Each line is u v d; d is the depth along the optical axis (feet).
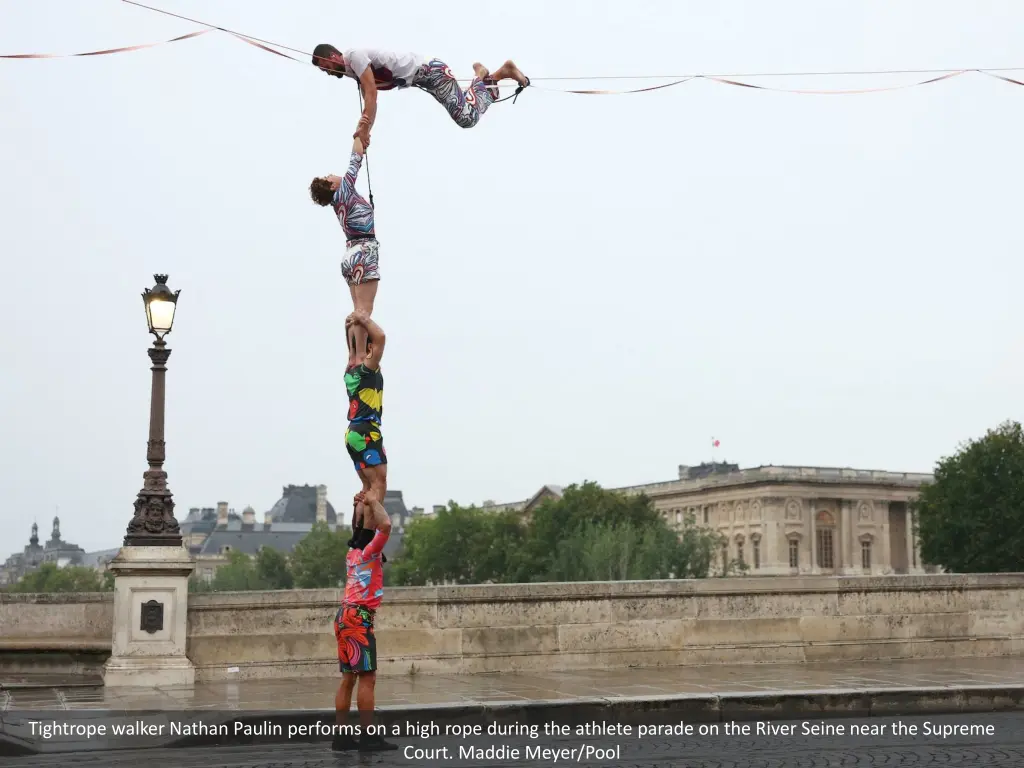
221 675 48.42
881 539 452.76
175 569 46.26
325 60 32.96
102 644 48.26
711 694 40.50
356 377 32.76
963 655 57.62
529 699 39.91
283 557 568.82
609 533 312.50
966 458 238.27
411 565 441.27
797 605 55.42
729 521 463.42
